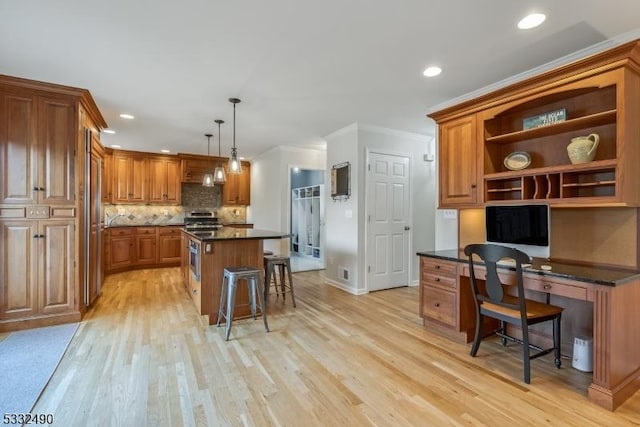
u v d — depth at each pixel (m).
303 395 2.05
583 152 2.37
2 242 3.00
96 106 3.75
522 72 2.87
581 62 2.28
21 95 3.06
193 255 3.95
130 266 6.28
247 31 2.25
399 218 4.99
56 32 2.25
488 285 2.46
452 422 1.80
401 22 2.13
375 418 1.83
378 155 4.78
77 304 3.33
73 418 1.80
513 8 1.98
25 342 2.80
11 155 3.03
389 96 3.46
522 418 1.83
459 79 3.03
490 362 2.51
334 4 1.95
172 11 2.02
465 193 3.16
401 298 4.35
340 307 3.93
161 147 6.20
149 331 3.10
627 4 1.93
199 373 2.31
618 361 1.98
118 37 2.32
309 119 4.34
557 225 2.74
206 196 7.57
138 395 2.03
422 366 2.44
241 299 3.56
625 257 2.38
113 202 6.34
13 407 1.90
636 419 1.83
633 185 2.20
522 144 2.98
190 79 3.04
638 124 2.25
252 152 6.77
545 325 2.79
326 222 5.32
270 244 6.47
